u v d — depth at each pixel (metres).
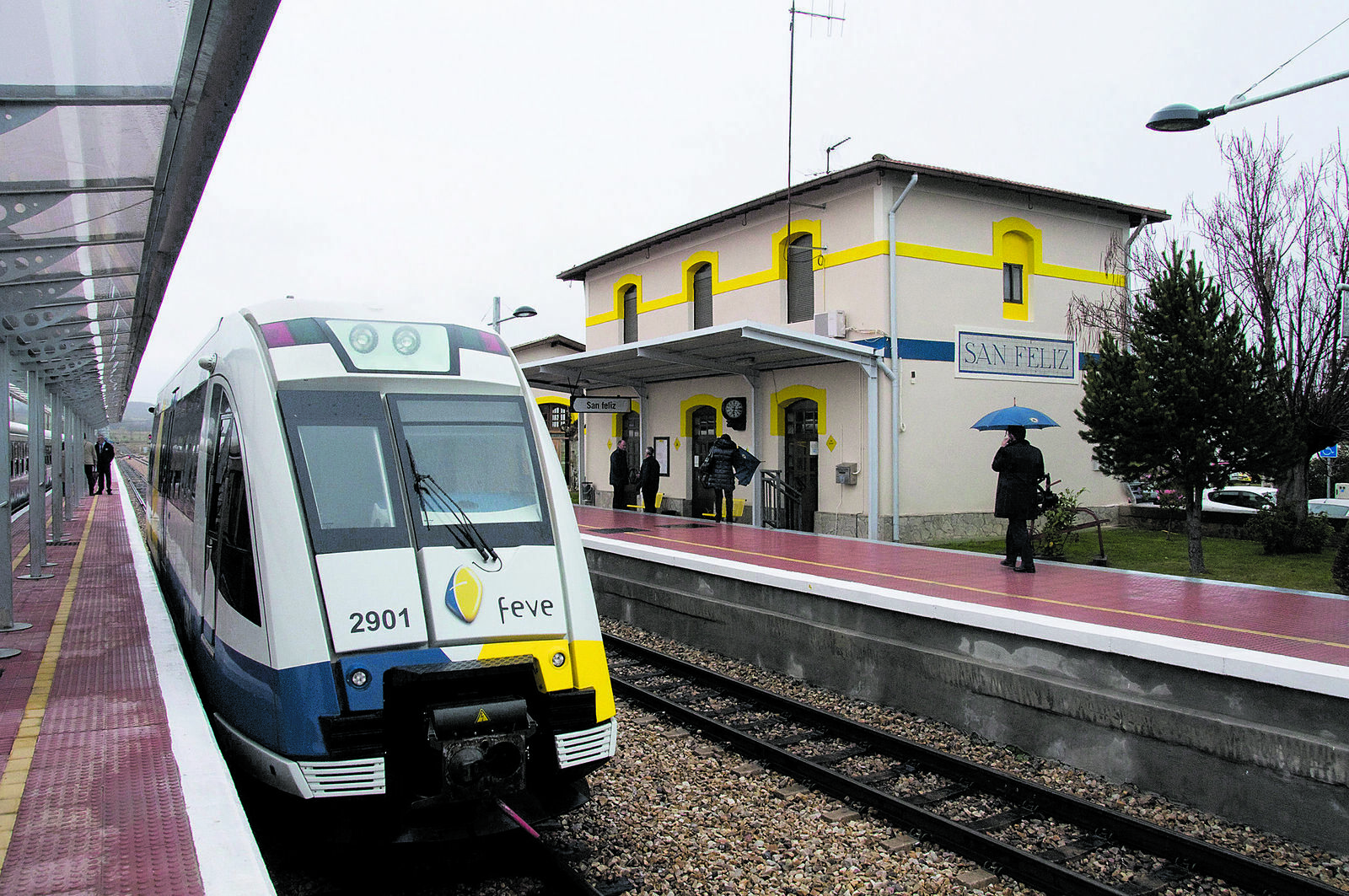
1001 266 17.02
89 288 8.94
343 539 4.71
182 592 7.53
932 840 5.41
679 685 9.02
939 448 16.22
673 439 21.08
